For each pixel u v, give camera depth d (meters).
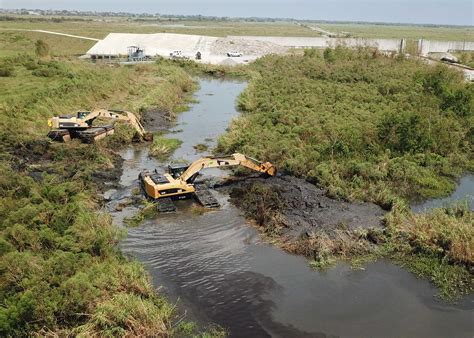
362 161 28.67
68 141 32.50
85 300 14.59
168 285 16.98
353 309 15.82
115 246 19.55
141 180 25.45
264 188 24.38
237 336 14.48
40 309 13.94
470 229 19.03
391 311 15.73
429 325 15.06
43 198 21.41
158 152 31.98
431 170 28.75
